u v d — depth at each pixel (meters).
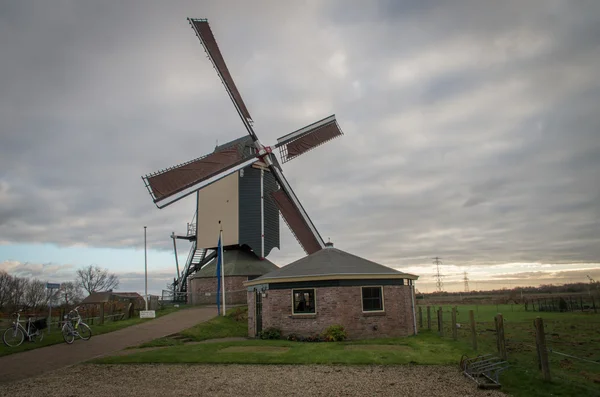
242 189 45.81
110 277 103.75
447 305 71.19
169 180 33.50
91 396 12.17
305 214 40.84
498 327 16.53
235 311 33.78
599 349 21.05
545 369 13.00
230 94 38.53
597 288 75.25
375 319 24.14
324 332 23.11
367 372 14.62
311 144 43.09
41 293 72.88
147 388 12.91
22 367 16.36
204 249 47.38
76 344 21.61
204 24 37.22
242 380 13.70
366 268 25.08
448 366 15.52
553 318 40.44
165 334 25.16
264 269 45.75
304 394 12.03
